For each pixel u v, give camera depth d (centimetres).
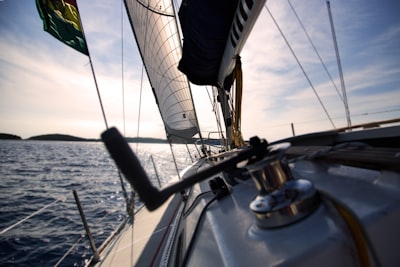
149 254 193
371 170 78
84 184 1805
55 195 1461
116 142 44
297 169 105
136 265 181
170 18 526
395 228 54
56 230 857
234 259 62
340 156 84
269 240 61
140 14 500
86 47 305
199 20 244
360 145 89
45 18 322
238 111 310
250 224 78
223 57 299
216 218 98
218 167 53
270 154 60
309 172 96
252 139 59
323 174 90
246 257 60
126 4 509
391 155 72
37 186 1772
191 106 557
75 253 665
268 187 65
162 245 196
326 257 52
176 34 534
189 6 242
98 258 223
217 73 359
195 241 97
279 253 56
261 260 57
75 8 324
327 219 58
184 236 120
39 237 800
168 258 131
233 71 305
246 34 221
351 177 78
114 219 933
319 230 56
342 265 52
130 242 231
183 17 289
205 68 333
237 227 81
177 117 556
